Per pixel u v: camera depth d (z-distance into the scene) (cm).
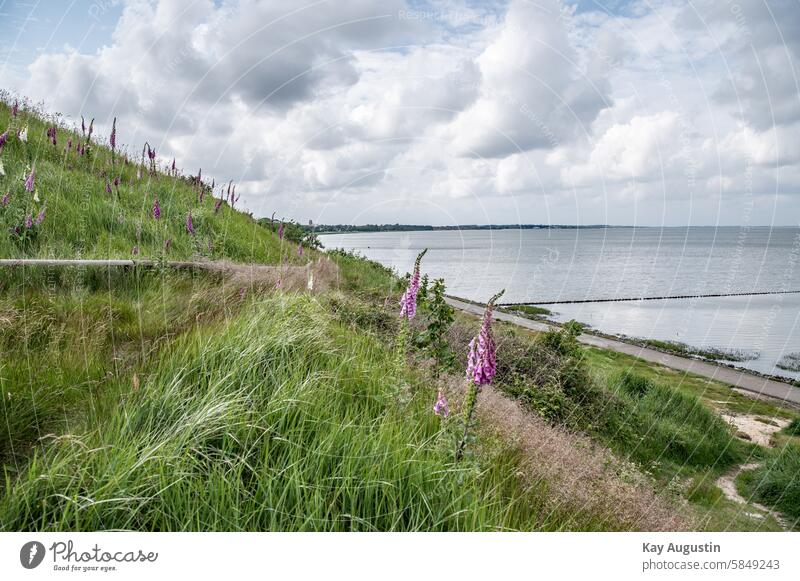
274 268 825
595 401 876
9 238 661
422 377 552
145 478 288
